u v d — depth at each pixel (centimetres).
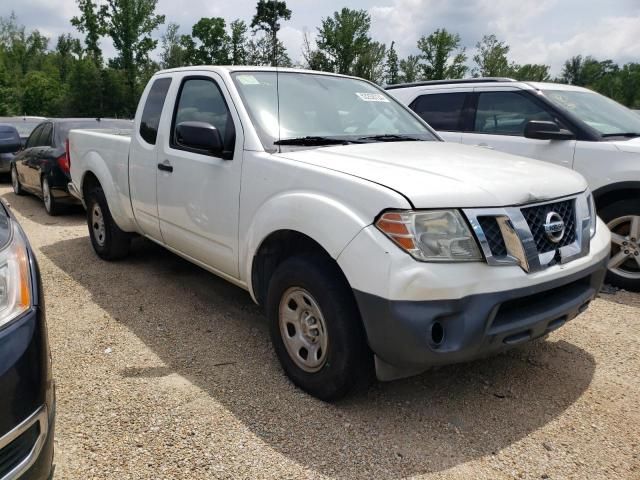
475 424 290
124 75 5841
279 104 379
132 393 312
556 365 359
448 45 5122
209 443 268
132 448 263
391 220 256
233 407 299
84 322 416
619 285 508
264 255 340
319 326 296
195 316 430
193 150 398
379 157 320
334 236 272
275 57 1373
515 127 589
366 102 431
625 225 507
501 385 332
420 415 297
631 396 321
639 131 569
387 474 249
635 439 280
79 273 537
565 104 572
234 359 357
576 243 304
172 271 543
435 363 257
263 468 251
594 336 405
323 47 4903
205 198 379
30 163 919
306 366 309
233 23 5822
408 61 5038
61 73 7731
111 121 959
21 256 225
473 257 258
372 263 257
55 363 348
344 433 278
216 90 389
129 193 492
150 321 419
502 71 4966
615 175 495
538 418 297
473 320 254
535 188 288
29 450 200
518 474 251
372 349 269
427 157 326
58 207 853
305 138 359
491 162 325
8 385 192
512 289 261
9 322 203
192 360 355
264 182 326
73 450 261
